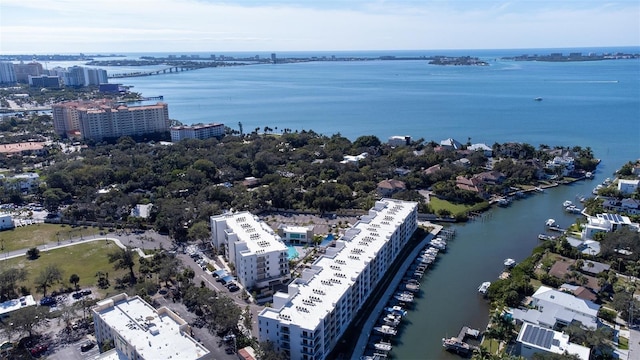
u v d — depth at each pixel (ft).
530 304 640.99
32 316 558.97
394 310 633.61
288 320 521.65
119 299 573.33
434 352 554.05
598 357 522.88
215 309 579.89
